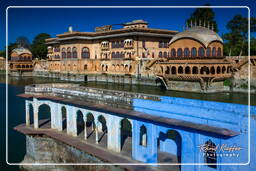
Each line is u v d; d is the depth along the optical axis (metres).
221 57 59.53
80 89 27.89
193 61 59.72
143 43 80.00
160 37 83.25
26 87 28.88
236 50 72.75
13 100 59.44
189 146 16.25
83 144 22.62
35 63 117.19
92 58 94.00
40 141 25.61
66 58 96.75
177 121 16.86
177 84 64.31
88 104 22.61
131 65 79.12
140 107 19.67
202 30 60.19
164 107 18.19
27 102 28.78
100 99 22.55
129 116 19.62
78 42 91.31
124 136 24.70
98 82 88.12
